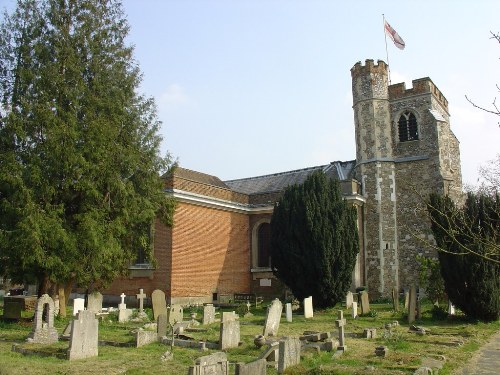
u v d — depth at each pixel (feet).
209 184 92.38
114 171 60.29
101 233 57.47
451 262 58.90
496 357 37.58
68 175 56.65
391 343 41.06
